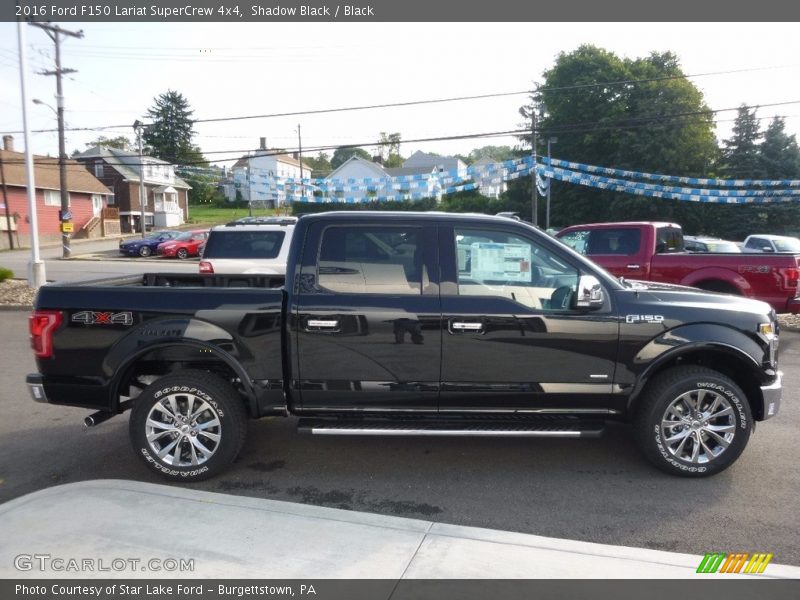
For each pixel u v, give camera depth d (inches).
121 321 175.9
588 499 166.1
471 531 142.3
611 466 189.5
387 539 138.3
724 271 354.3
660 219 1581.0
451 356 175.6
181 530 141.4
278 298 176.6
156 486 165.8
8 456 202.1
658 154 1536.7
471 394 177.5
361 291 177.5
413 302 175.6
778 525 150.9
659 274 374.3
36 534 139.5
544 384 177.0
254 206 2662.4
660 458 178.5
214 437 177.8
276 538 138.3
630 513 157.6
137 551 132.3
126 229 2065.7
